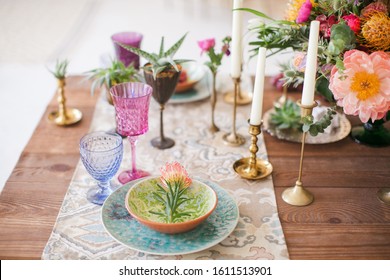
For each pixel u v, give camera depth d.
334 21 1.19
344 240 1.05
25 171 1.29
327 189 1.22
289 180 1.26
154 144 1.43
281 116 1.51
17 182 1.24
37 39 3.72
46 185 1.23
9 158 2.24
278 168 1.31
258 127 1.22
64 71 1.50
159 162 1.34
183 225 0.99
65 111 1.53
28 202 1.17
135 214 1.03
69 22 4.12
